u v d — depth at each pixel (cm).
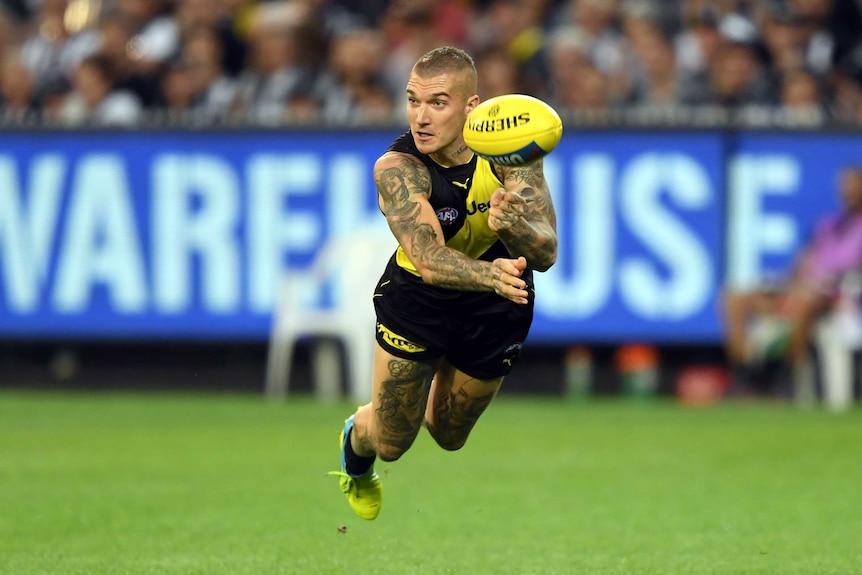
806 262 4175
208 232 4244
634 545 2122
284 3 4903
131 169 4250
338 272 4209
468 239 1747
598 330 4194
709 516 2381
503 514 2400
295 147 4219
